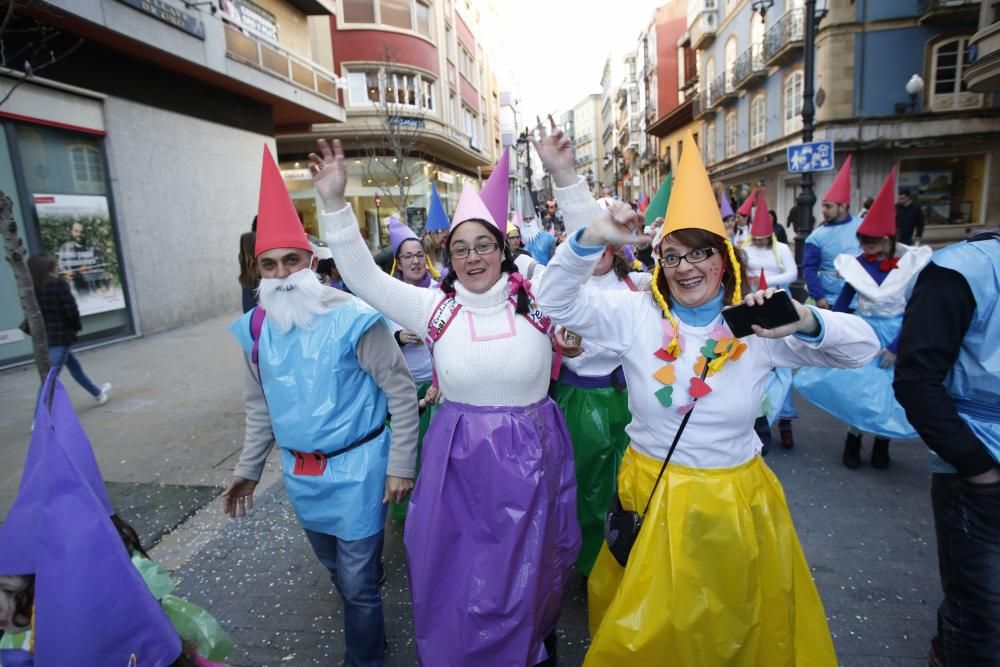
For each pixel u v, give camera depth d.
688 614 1.83
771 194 25.14
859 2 19.36
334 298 2.40
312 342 2.32
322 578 3.24
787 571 1.93
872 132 20.00
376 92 23.08
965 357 1.85
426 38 24.61
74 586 1.36
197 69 11.25
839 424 5.28
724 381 1.92
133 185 10.25
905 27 19.39
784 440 4.74
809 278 5.47
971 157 20.31
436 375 2.37
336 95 17.92
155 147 10.86
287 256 2.33
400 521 3.83
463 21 32.81
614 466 3.04
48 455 1.37
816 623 1.94
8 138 8.10
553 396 3.32
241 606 3.02
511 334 2.26
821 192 20.92
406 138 22.48
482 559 2.16
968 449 1.79
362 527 2.32
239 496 2.61
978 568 1.89
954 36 19.12
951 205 20.72
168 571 3.33
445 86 26.95
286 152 23.17
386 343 2.42
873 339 1.88
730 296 2.02
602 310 2.05
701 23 30.45
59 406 1.58
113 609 1.39
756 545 1.89
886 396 3.98
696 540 1.88
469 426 2.24
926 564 3.13
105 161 9.79
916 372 1.84
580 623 2.82
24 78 4.61
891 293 3.95
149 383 6.99
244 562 3.40
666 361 1.98
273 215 2.33
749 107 26.56
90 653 1.38
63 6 7.94
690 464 1.96
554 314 2.07
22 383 7.06
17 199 8.21
